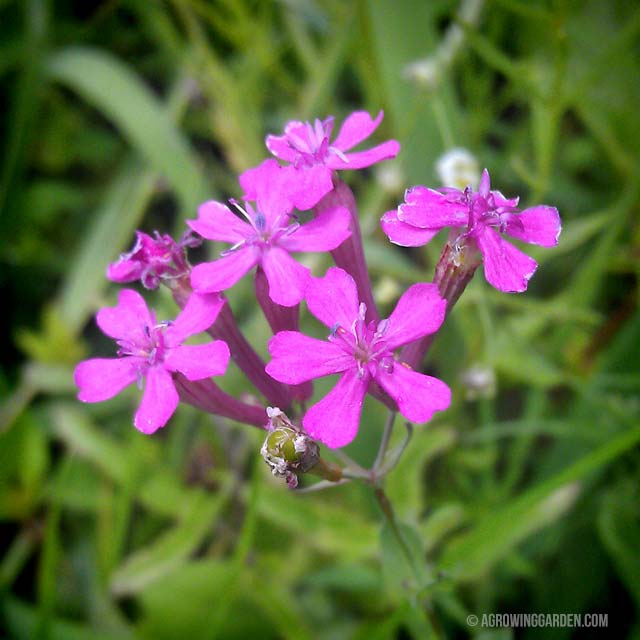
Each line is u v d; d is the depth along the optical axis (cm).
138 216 13
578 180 14
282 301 6
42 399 13
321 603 10
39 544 11
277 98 15
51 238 14
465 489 11
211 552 11
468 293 11
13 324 14
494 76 15
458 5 14
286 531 11
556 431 10
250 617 10
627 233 13
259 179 6
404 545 7
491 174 13
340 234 6
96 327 14
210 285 6
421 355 6
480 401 11
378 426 10
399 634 10
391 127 13
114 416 13
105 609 10
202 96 14
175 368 6
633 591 9
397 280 13
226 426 11
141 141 12
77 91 16
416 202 6
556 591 10
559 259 13
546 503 9
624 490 10
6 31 15
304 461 6
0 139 15
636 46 13
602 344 11
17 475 11
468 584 10
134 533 12
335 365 6
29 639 11
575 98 11
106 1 16
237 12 13
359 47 13
